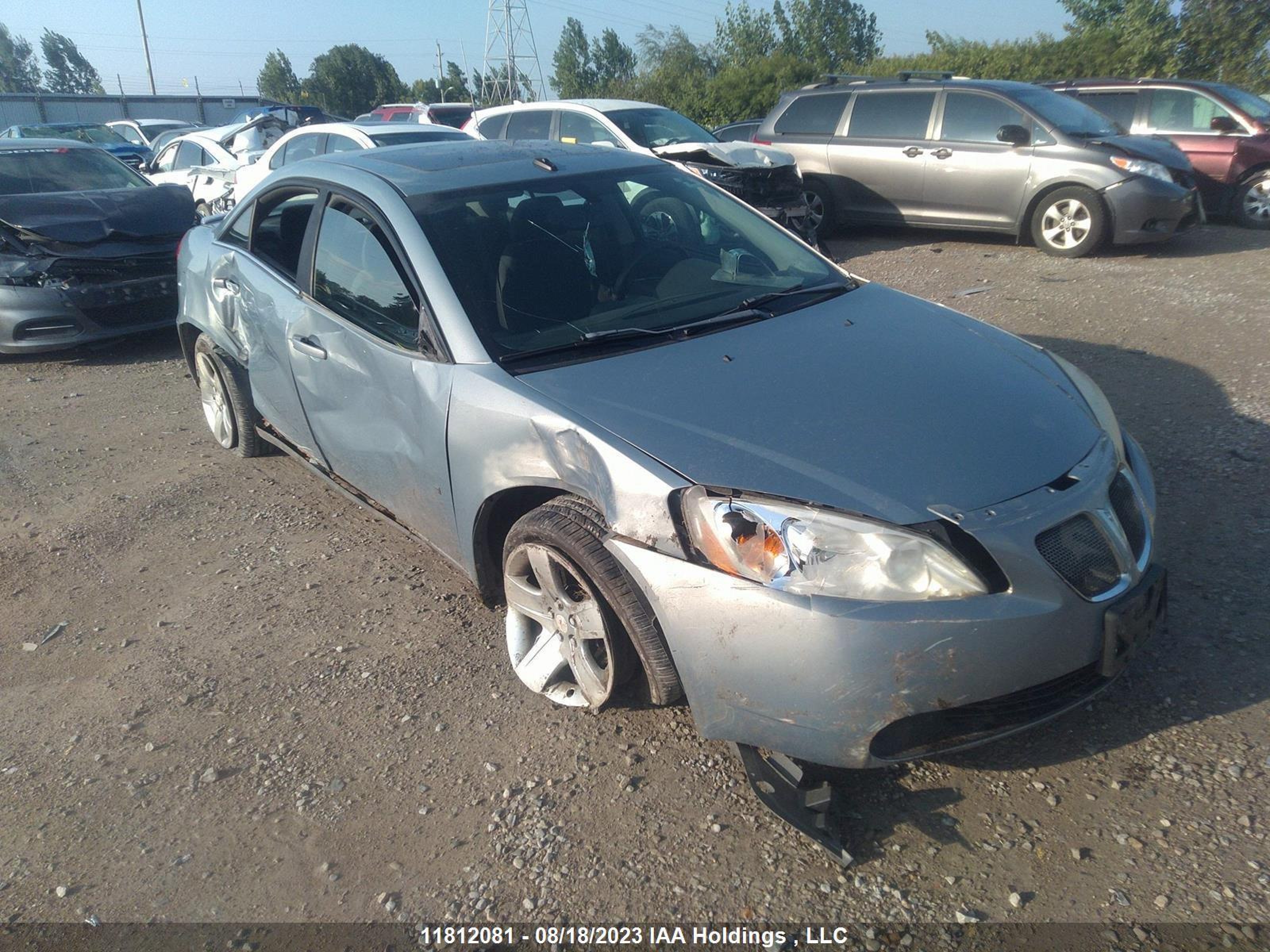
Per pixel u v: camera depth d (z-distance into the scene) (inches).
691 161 387.5
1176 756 108.5
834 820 102.6
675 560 99.9
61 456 225.3
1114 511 104.7
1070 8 1002.7
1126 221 359.9
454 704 128.0
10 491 206.8
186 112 1583.4
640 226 151.3
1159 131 451.2
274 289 169.3
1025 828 100.8
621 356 124.2
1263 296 294.0
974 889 94.2
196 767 119.8
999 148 386.0
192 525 187.0
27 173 324.2
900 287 342.6
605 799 109.3
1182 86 450.0
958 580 93.0
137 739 126.0
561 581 117.5
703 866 99.3
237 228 192.2
